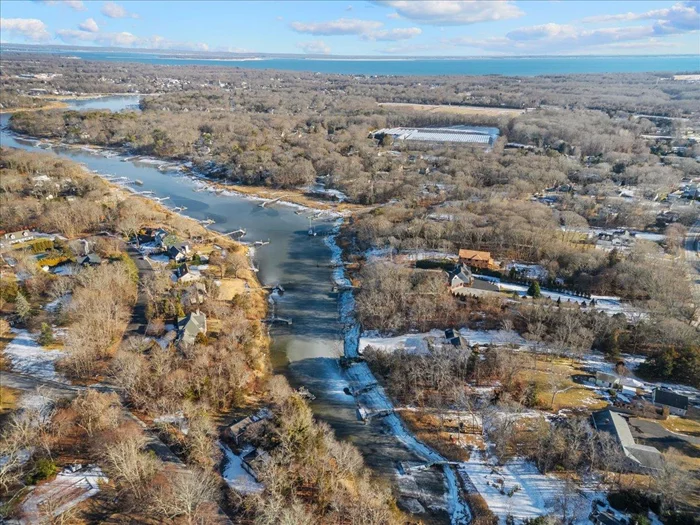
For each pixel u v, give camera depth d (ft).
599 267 545.03
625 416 342.85
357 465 312.29
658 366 390.42
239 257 589.32
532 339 433.48
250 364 412.57
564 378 394.32
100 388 372.38
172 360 382.63
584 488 295.48
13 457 291.79
